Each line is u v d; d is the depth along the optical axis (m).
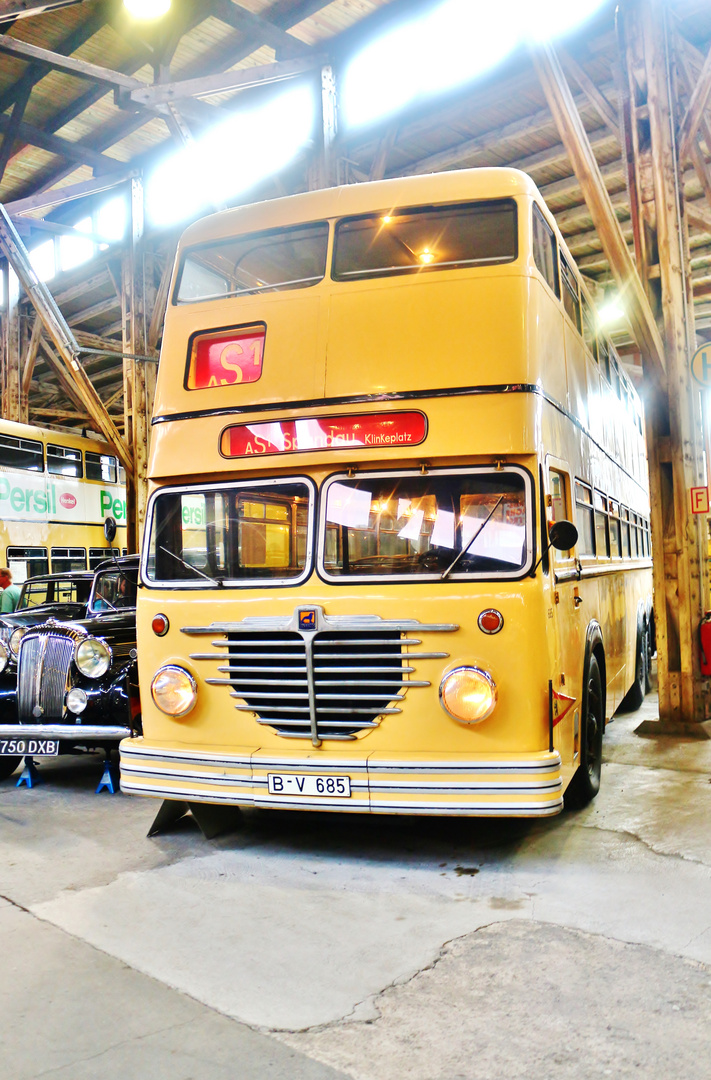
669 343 8.27
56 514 16.80
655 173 8.27
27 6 9.15
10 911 4.20
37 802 6.57
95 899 4.36
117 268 19.81
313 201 5.22
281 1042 2.92
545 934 3.74
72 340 16.00
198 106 12.71
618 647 7.99
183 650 5.01
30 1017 3.13
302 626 4.67
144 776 4.94
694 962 3.42
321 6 12.46
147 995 3.28
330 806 4.50
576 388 6.28
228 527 5.05
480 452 4.53
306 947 3.70
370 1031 2.97
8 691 7.11
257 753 4.69
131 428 18.41
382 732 4.58
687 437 8.31
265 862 4.91
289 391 4.93
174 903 4.28
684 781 6.36
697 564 8.38
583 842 5.04
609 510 7.93
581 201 15.96
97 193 19.69
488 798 4.27
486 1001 3.15
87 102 16.11
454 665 4.45
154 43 12.98
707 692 8.50
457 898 4.24
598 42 11.53
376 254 5.04
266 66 12.41
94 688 6.67
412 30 12.55
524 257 4.80
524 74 12.09
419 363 4.72
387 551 4.67
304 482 4.87
